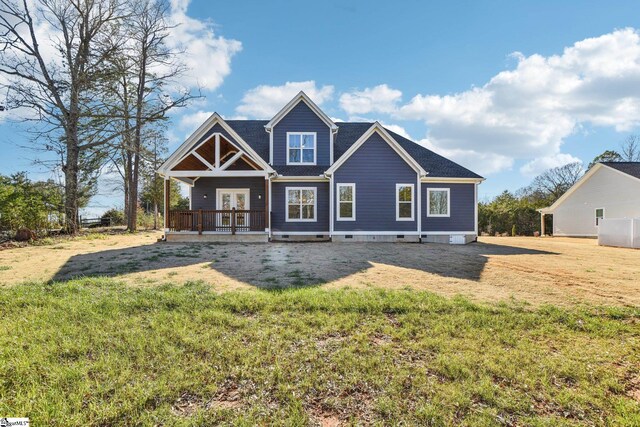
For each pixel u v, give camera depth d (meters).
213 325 4.46
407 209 15.80
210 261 9.37
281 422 2.64
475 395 3.02
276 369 3.38
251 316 4.85
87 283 6.48
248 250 11.73
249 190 16.84
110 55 19.69
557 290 6.38
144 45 21.78
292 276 7.44
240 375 3.28
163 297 5.56
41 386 3.04
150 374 3.27
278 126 16.89
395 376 3.28
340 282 6.90
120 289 6.12
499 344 4.01
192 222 15.52
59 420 2.62
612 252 12.74
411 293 5.91
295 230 16.23
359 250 11.98
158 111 21.53
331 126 16.84
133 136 22.16
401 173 15.77
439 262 9.46
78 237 16.03
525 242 18.12
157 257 9.95
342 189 15.70
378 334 4.27
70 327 4.29
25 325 4.32
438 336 4.20
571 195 25.89
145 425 2.58
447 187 16.59
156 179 28.22
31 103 17.55
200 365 3.44
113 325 4.40
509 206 32.44
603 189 23.02
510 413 2.80
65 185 18.44
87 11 18.73
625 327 4.52
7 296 5.49
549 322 4.70
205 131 15.58
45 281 6.77
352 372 3.35
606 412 2.83
